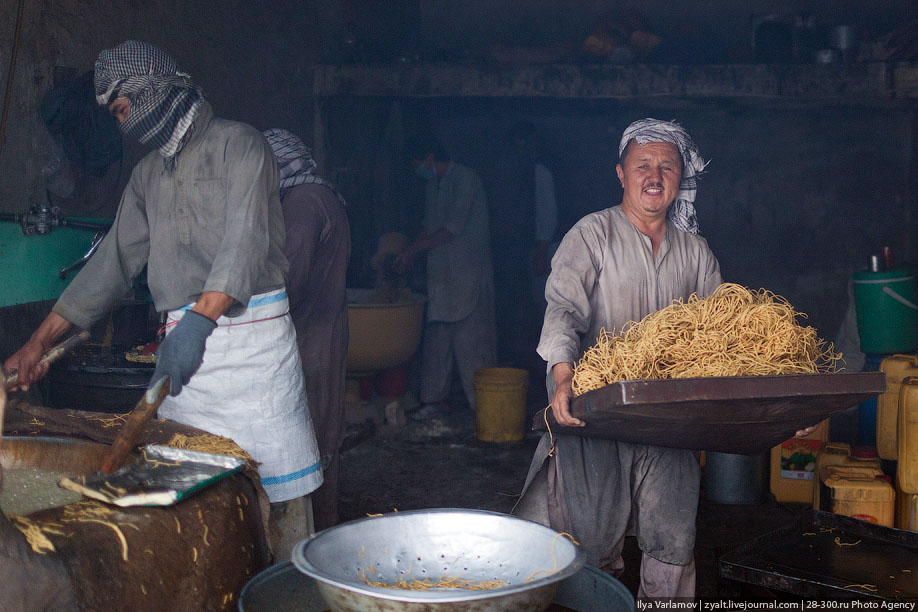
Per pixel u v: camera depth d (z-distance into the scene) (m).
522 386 5.34
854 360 5.39
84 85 3.51
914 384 3.38
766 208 7.89
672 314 2.13
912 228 7.57
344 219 3.40
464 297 6.09
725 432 2.06
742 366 1.99
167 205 2.34
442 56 6.76
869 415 4.24
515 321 8.04
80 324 2.45
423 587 1.56
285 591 1.69
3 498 1.87
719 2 7.61
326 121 6.65
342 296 3.42
